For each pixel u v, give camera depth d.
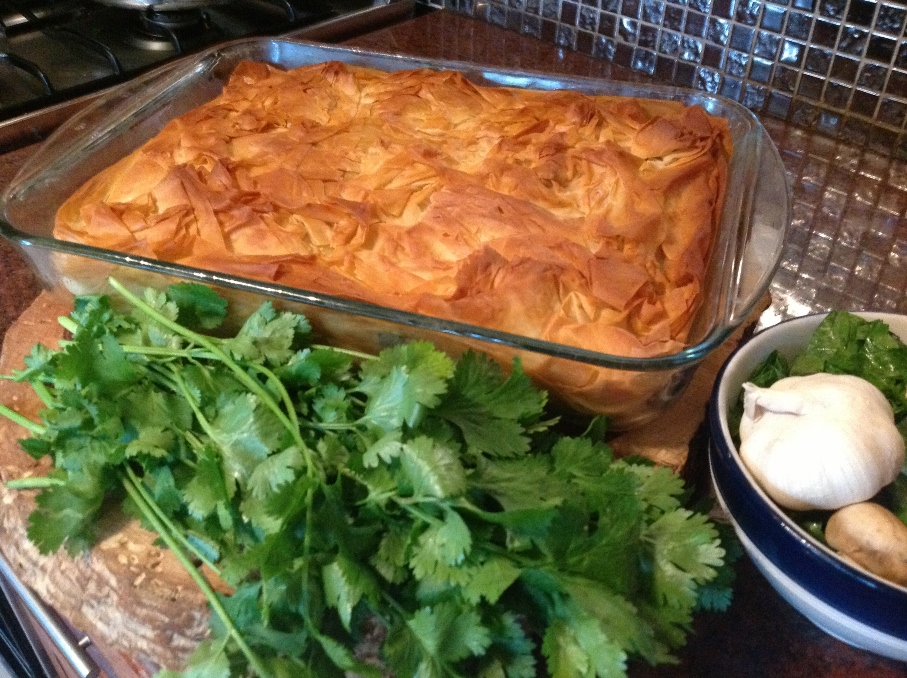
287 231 0.88
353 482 0.63
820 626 0.66
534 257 0.82
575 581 0.55
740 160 1.02
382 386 0.64
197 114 1.08
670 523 0.62
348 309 0.72
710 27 1.40
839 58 1.29
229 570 0.60
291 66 1.30
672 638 0.58
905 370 0.73
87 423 0.69
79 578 0.69
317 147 1.02
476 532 0.58
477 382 0.66
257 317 0.73
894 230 1.16
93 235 0.87
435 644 0.55
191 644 0.66
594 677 0.53
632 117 1.06
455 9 1.75
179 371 0.71
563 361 0.71
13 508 0.73
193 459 0.68
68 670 1.00
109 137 1.07
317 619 0.57
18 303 0.96
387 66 1.26
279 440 0.64
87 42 1.44
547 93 1.14
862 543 0.60
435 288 0.81
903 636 0.58
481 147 1.03
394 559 0.59
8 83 1.40
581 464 0.64
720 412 0.69
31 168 0.99
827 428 0.64
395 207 0.92
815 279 1.07
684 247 0.86
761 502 0.62
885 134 1.31
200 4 1.48
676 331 0.77
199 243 0.86
